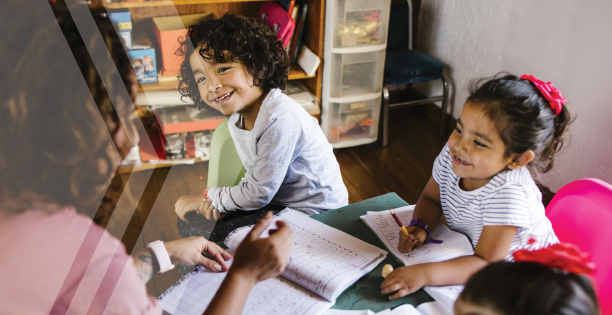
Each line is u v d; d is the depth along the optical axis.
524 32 2.18
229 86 1.19
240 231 1.00
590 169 1.95
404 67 2.55
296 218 1.07
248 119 1.34
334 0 2.18
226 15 1.24
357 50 2.32
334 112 2.49
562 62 2.00
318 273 0.86
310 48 2.41
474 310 0.62
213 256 0.91
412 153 2.63
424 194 1.13
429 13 2.88
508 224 0.88
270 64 1.24
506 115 0.82
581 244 1.01
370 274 0.91
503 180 0.89
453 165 0.92
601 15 1.78
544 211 1.00
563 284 0.59
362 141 2.59
